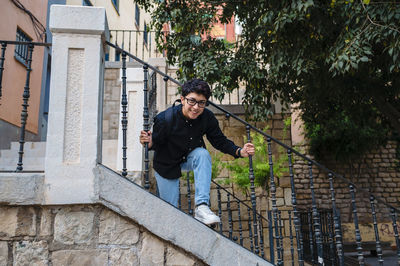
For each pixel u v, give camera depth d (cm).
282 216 566
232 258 194
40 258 187
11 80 604
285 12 367
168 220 195
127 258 193
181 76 508
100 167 195
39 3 744
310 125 704
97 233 194
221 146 228
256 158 544
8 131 595
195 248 193
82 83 203
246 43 518
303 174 794
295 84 533
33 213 191
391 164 810
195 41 489
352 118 647
